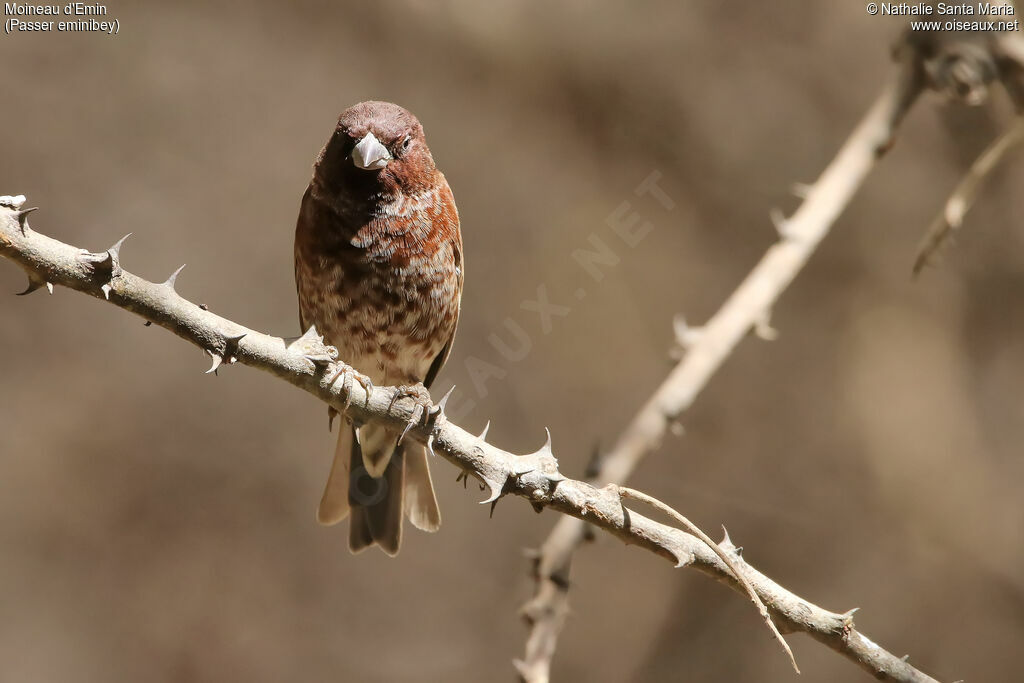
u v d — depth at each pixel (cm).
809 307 1223
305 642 1198
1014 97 624
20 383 1213
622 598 1202
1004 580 1130
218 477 1229
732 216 1212
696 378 617
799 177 1209
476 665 1190
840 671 1142
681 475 1199
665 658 1178
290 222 1267
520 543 1230
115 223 1230
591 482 603
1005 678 1099
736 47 1233
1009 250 1171
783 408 1212
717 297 1198
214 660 1182
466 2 1255
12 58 1239
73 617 1176
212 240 1248
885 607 1138
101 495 1208
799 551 1168
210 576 1209
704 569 454
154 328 1249
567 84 1232
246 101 1276
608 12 1241
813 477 1195
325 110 1277
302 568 1221
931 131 1186
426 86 1248
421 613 1209
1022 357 1172
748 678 1155
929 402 1181
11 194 1209
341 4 1278
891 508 1170
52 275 411
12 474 1194
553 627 543
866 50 1211
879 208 1205
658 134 1223
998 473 1161
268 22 1282
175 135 1262
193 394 1241
